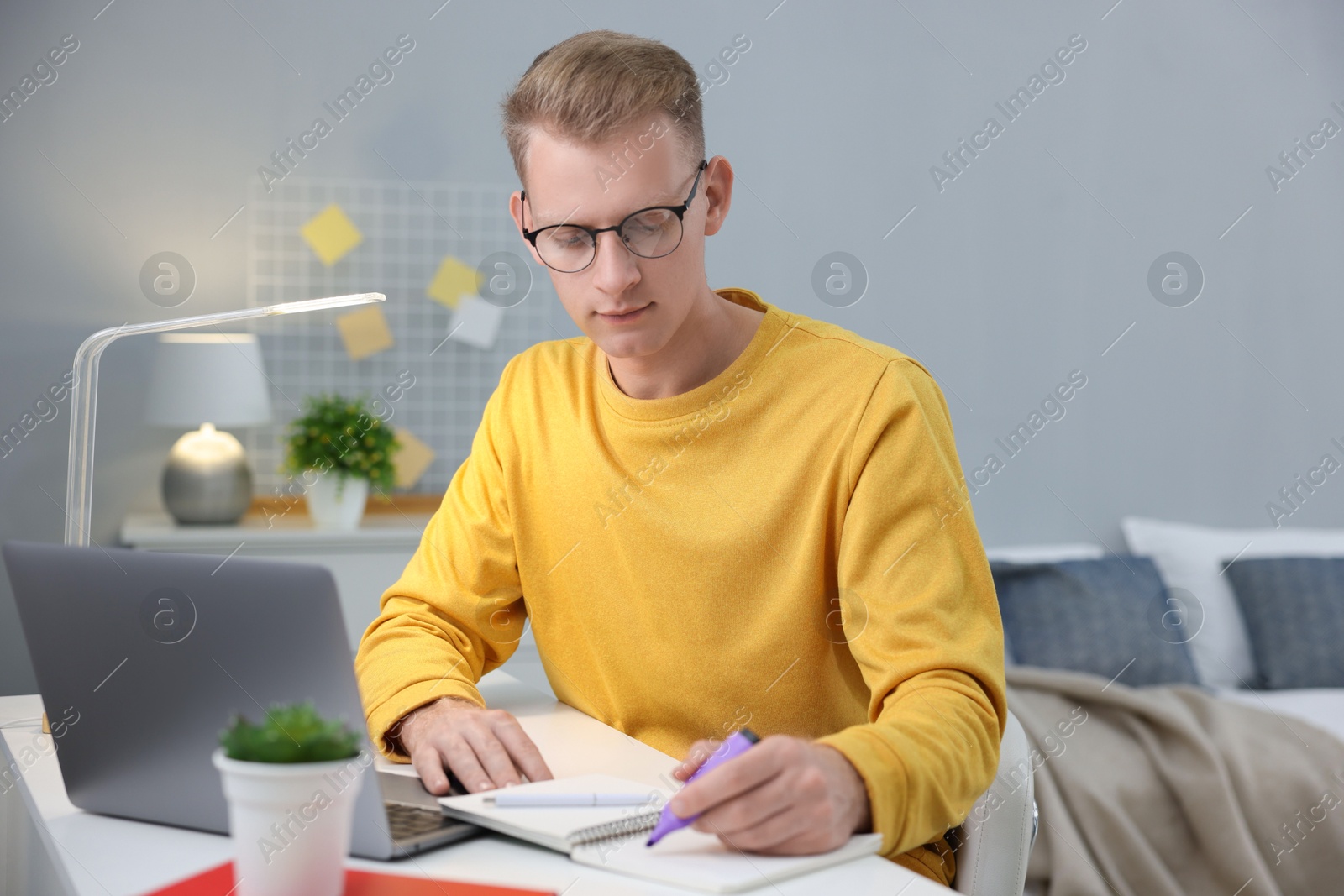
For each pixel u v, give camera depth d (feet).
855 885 1.90
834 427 3.10
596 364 3.56
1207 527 9.32
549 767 2.63
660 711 3.33
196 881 1.91
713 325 3.24
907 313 8.87
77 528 3.40
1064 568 8.00
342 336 8.23
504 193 8.46
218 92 7.98
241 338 8.05
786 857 2.01
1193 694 6.60
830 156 8.72
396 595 3.48
